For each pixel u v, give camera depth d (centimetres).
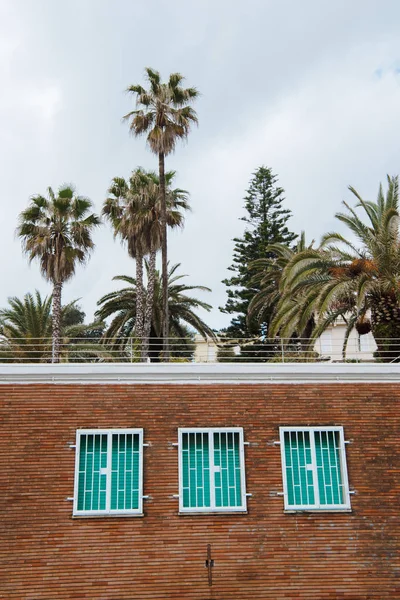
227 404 1772
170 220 3541
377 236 2309
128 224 3378
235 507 1692
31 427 1714
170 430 1742
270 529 1684
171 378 1775
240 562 1656
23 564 1614
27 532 1638
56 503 1662
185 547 1656
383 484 1739
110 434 1725
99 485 1691
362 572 1669
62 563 1623
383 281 2252
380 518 1711
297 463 1747
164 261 3062
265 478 1722
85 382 1758
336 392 1802
